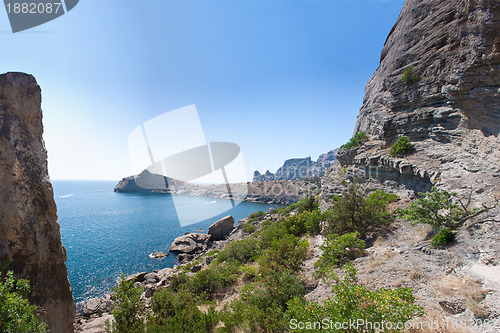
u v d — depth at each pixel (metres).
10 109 7.23
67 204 112.00
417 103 21.45
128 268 33.97
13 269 6.47
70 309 7.86
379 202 16.70
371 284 8.79
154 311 12.14
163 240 49.88
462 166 14.39
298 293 9.44
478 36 14.41
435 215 10.70
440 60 18.88
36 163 7.70
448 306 6.29
